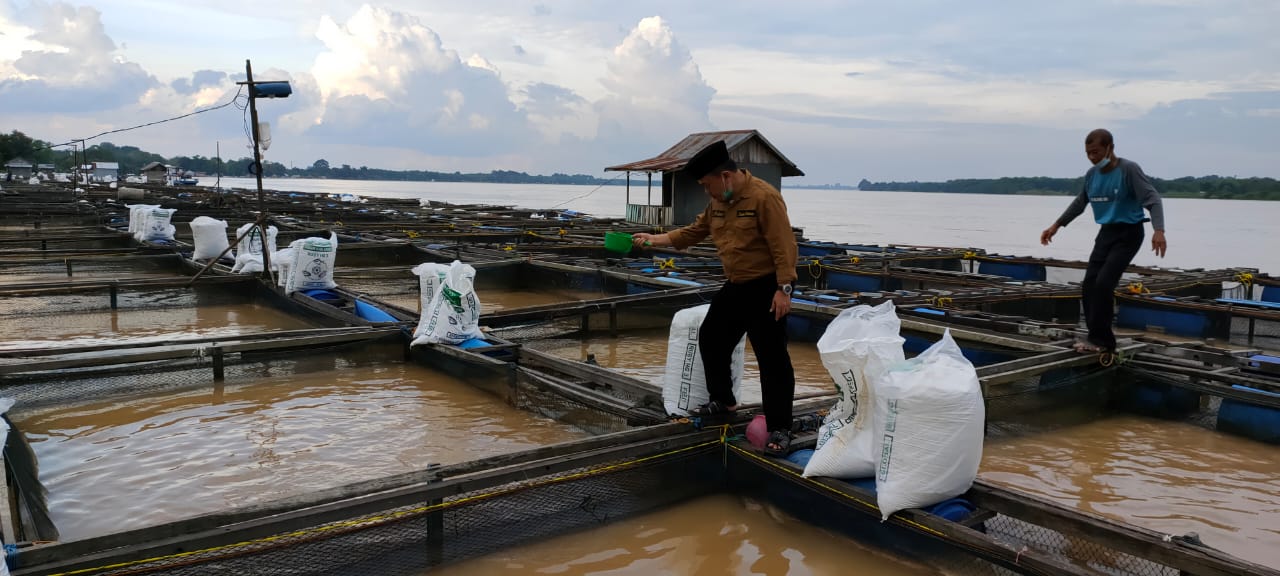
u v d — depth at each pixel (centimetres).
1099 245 639
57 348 638
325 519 343
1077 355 650
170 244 1519
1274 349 929
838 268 1361
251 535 328
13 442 489
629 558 388
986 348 740
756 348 437
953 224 4597
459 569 374
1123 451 557
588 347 889
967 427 361
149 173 6138
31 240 1530
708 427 467
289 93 1030
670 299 975
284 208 2636
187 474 484
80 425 577
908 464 365
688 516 436
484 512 388
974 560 341
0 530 321
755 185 416
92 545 305
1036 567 317
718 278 1142
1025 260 1505
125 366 655
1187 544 314
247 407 625
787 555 391
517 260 1351
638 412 513
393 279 1293
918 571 364
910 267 1481
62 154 8669
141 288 1022
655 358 838
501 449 533
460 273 738
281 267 1018
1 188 3784
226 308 1061
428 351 731
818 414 500
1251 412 581
